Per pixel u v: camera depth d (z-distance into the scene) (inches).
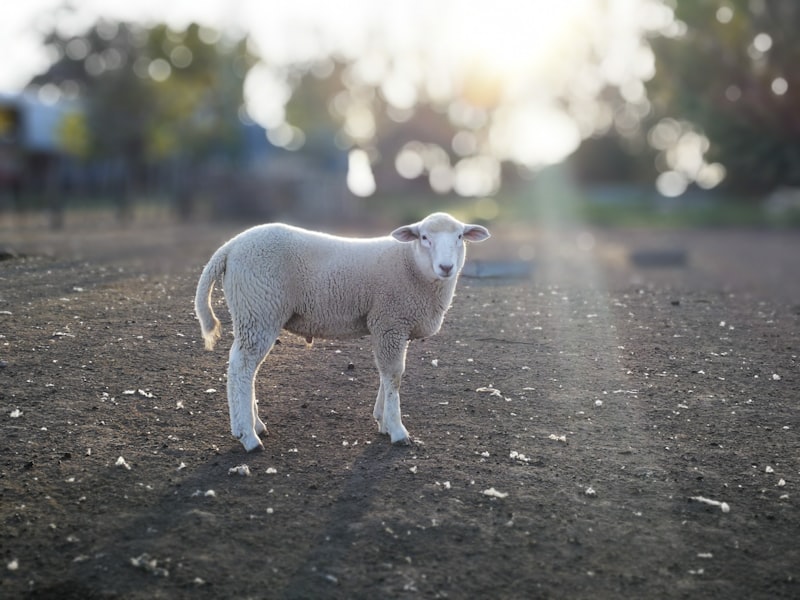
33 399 260.2
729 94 1416.1
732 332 385.4
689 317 415.8
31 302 366.6
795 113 1393.9
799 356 346.6
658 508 212.5
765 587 180.4
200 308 239.6
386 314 244.2
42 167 1883.6
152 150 1788.9
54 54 2471.7
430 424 262.5
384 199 2645.2
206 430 250.8
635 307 438.0
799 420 274.2
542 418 270.7
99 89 1820.9
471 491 217.3
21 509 198.7
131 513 199.8
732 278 651.5
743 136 1456.7
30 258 500.1
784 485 227.3
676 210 1942.7
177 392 277.4
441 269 233.8
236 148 1927.9
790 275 693.9
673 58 1412.4
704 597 176.2
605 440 254.7
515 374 313.0
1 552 182.1
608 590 177.8
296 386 291.1
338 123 2874.0
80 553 183.3
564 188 2896.2
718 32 1368.1
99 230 935.7
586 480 226.5
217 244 756.0
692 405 286.0
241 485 216.2
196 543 188.5
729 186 2256.4
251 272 233.3
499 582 179.3
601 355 340.5
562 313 414.6
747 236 1309.1
